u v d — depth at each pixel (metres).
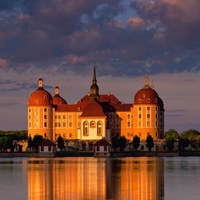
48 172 187.50
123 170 195.50
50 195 123.94
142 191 130.12
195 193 126.62
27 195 124.31
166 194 125.00
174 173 181.00
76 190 132.38
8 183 150.50
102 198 119.19
